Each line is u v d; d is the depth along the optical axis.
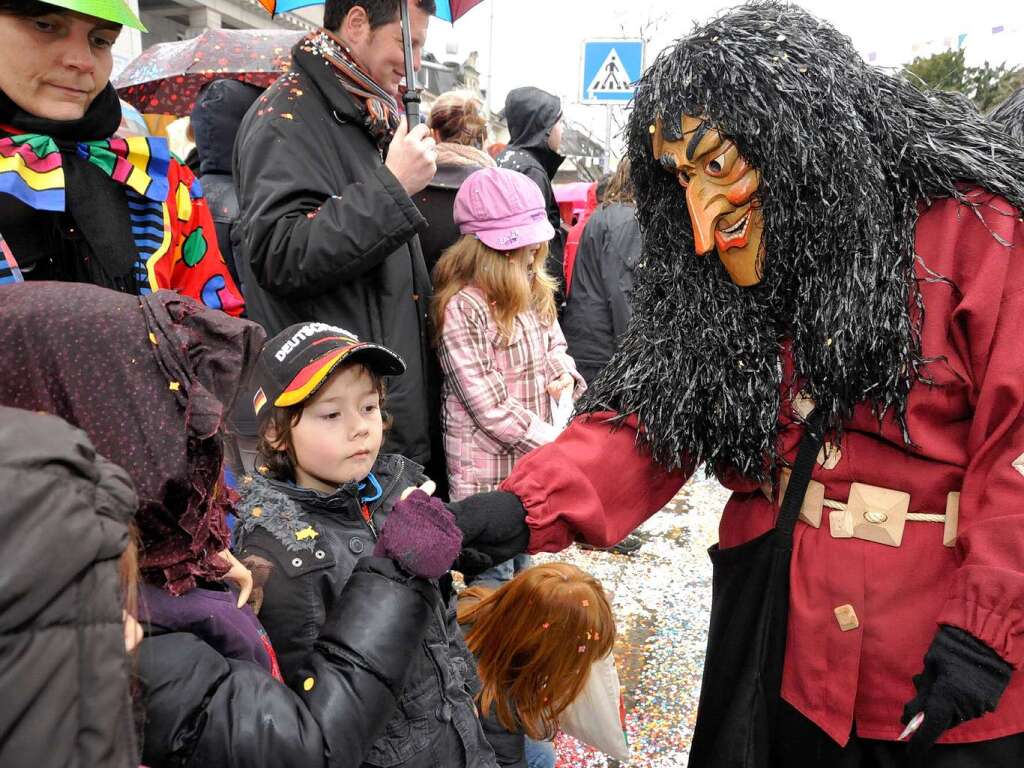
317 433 1.22
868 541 1.12
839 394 1.07
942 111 1.09
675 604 2.76
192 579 0.80
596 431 1.24
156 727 0.77
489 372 2.07
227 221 2.41
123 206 1.36
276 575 1.12
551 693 1.49
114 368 0.70
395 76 1.90
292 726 0.83
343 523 1.22
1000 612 0.94
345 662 0.91
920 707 1.00
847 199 0.99
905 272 1.04
